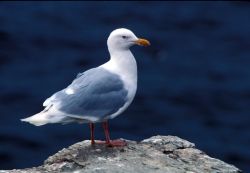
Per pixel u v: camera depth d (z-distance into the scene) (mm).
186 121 28922
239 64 37344
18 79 33750
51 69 35812
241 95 32062
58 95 12031
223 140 27078
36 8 48344
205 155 12992
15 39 40906
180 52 39656
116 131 27281
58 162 12312
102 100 11984
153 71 35844
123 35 12320
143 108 30000
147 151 12680
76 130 27094
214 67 36656
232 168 12508
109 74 12195
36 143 26297
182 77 34906
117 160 12086
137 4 50656
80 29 44188
